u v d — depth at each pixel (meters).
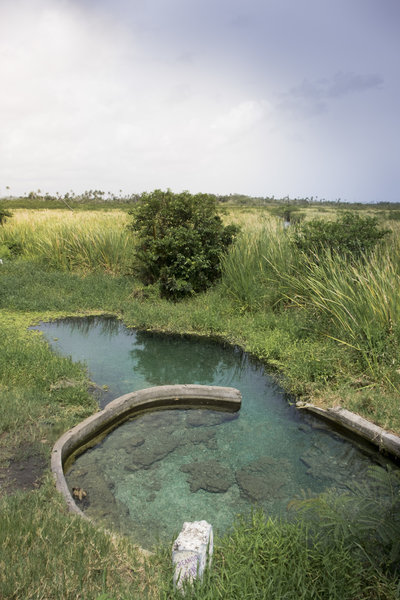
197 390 5.66
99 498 3.73
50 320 9.46
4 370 5.73
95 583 2.46
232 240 11.21
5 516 2.89
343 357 6.27
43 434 4.44
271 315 8.76
